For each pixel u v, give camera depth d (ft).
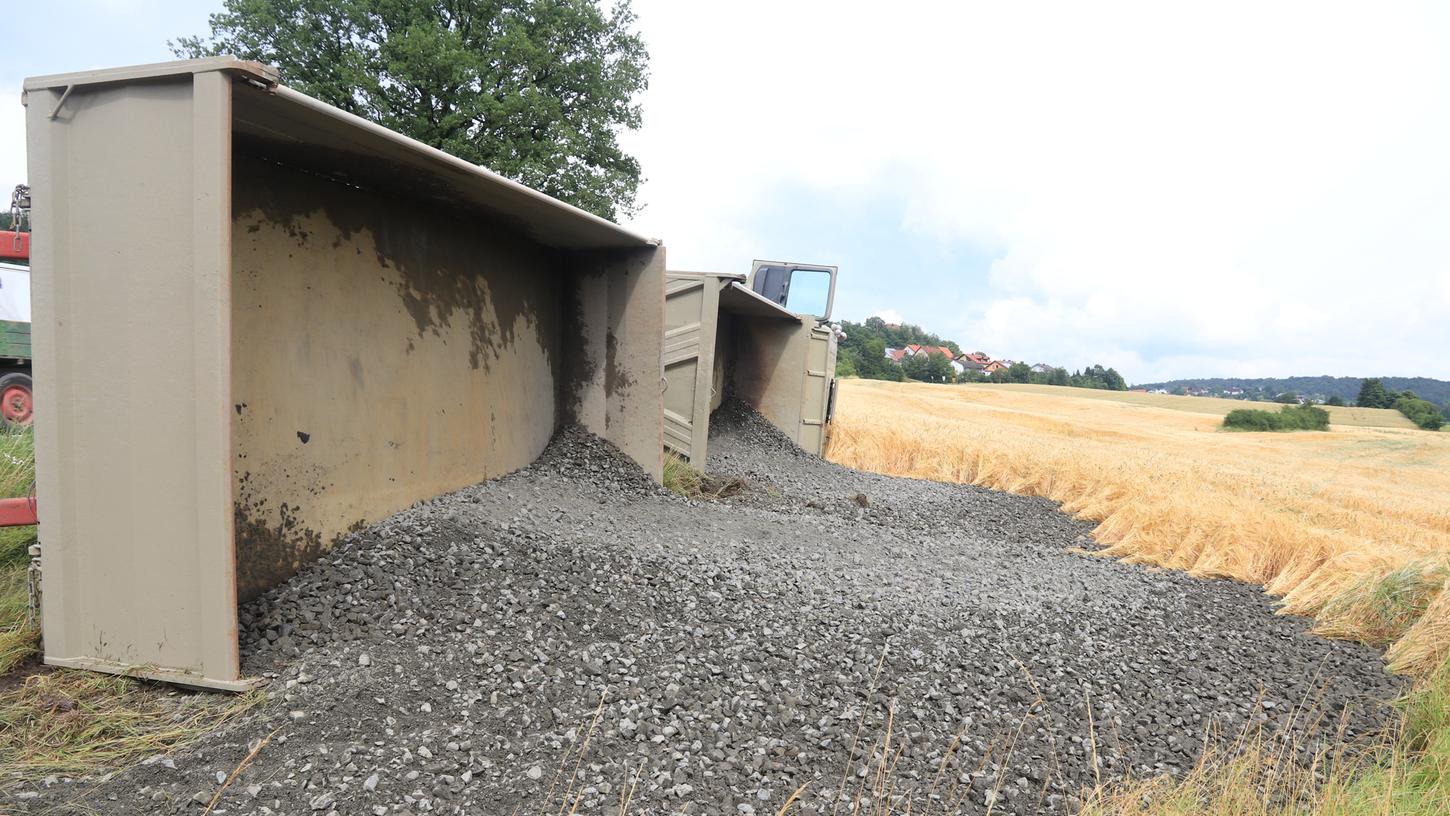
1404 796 10.43
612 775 9.09
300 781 8.38
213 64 9.50
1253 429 195.00
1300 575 24.53
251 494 12.96
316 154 13.20
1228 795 9.84
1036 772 10.51
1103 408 218.38
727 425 43.62
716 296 31.30
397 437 16.83
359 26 74.74
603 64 85.81
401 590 13.02
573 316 25.31
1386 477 107.65
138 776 8.32
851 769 9.99
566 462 23.53
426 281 17.92
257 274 13.25
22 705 9.61
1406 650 17.81
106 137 10.18
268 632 11.37
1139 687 14.20
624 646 12.48
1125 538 30.07
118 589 10.56
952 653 14.23
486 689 10.63
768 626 14.26
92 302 10.35
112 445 10.43
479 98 72.74
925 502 37.73
